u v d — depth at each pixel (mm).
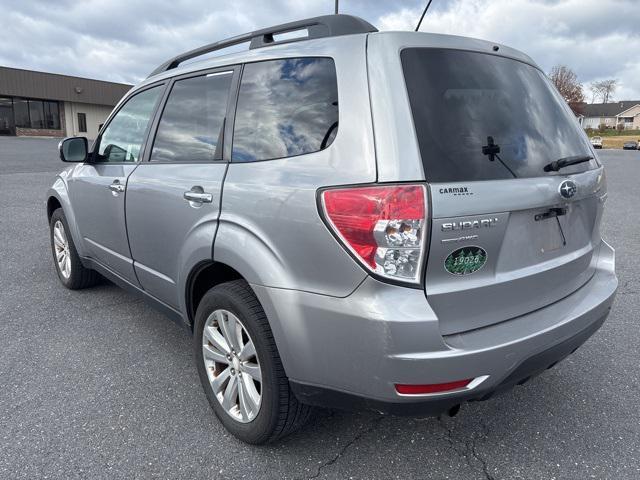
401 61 2008
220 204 2404
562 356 2289
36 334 3676
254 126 2422
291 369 2111
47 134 38406
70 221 4172
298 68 2309
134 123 3430
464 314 1984
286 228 2059
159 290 3086
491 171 2023
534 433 2574
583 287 2574
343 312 1897
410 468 2316
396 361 1818
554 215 2266
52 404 2787
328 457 2383
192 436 2529
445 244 1862
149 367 3217
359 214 1844
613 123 99938
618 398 2896
